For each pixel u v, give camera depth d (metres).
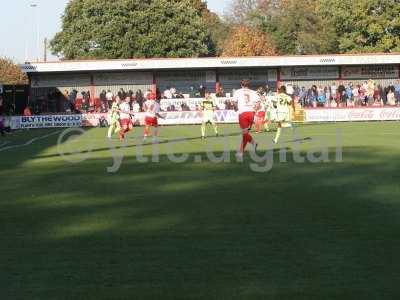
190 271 8.95
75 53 87.06
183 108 58.12
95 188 17.02
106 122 57.62
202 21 90.94
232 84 62.28
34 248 10.41
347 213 12.88
